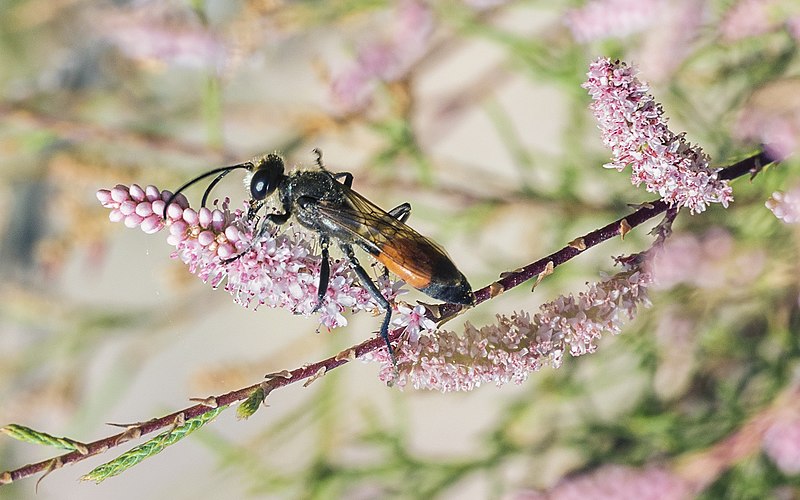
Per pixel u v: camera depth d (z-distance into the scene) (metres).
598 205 0.31
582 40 0.28
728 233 0.28
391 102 0.31
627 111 0.24
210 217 0.24
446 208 0.35
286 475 0.31
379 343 0.24
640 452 0.30
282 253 0.24
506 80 0.37
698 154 0.24
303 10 0.31
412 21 0.31
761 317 0.31
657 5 0.28
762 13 0.28
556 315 0.24
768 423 0.28
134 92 0.37
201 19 0.30
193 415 0.24
